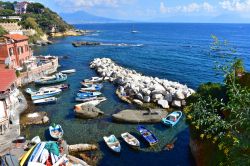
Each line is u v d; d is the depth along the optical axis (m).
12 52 71.94
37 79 68.69
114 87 65.50
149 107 51.78
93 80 69.50
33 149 30.66
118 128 43.00
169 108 51.38
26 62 73.06
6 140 35.88
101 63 90.00
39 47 144.75
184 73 86.62
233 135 14.37
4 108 38.50
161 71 88.75
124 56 117.81
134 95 56.66
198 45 171.75
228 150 15.04
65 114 48.62
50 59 85.31
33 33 164.12
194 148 34.34
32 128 42.28
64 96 58.81
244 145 13.45
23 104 50.84
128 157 35.19
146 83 64.19
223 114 27.19
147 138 38.34
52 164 29.30
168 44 176.88
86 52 127.19
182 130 42.59
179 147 37.84
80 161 31.77
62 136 39.91
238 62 25.94
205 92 32.16
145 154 36.00
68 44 161.00
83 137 39.91
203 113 16.11
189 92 53.88
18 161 29.23
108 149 36.59
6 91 43.59
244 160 13.12
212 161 25.53
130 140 37.97
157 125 44.16
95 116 46.94
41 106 52.38
